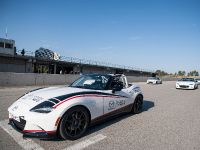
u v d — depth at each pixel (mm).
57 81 21234
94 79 5207
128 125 4910
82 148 3428
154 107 7699
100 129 4516
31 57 34656
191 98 11156
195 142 3887
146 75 71812
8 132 3998
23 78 17594
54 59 38344
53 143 3586
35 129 3396
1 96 9477
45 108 3465
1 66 31484
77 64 42375
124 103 5457
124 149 3453
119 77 5641
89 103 4086
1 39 31156
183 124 5180
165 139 4004
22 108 3625
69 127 3727
